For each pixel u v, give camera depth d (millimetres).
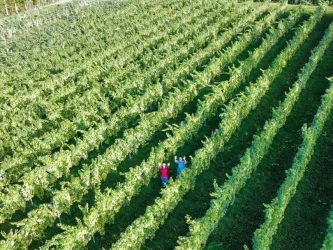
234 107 38375
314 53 47625
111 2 84875
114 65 52156
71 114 43719
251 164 32844
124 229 30281
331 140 37406
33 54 61906
